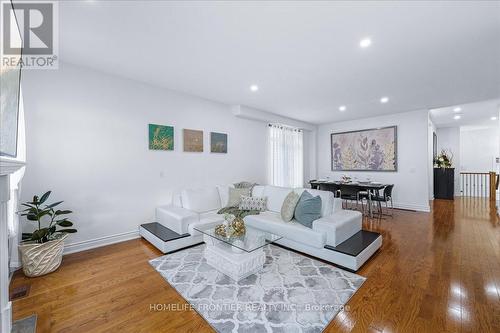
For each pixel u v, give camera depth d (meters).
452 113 5.96
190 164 4.32
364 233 3.16
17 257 2.51
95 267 2.60
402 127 5.73
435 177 7.24
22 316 1.80
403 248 3.12
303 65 3.02
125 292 2.12
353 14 2.00
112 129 3.38
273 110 5.46
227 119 4.98
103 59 2.89
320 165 7.37
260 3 1.87
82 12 1.97
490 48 2.56
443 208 5.75
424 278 2.32
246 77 3.46
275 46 2.55
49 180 2.87
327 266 2.60
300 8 1.92
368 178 5.89
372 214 5.14
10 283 2.27
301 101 4.72
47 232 2.51
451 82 3.62
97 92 3.24
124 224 3.50
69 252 3.00
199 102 4.45
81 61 2.95
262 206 3.87
